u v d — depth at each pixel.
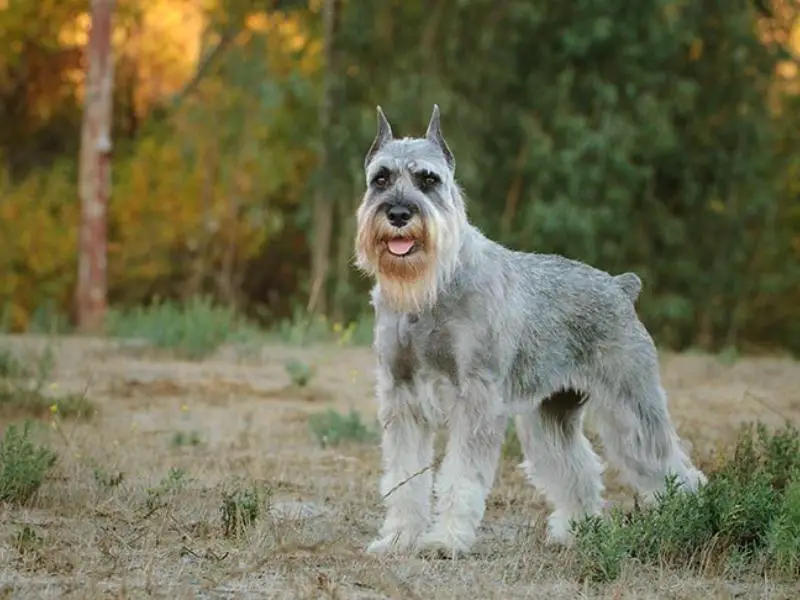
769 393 16.34
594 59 30.11
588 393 8.55
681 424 12.71
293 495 9.55
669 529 7.56
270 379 16.69
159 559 7.30
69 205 31.38
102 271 25.38
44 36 32.75
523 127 29.56
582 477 8.75
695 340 32.22
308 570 7.09
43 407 13.23
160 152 31.91
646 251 31.28
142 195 31.67
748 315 33.16
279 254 34.91
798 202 33.56
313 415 13.32
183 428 12.79
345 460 11.12
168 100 32.19
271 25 31.39
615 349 8.50
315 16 31.36
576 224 28.41
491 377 7.77
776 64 31.41
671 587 6.95
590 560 7.24
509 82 30.34
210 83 31.25
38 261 30.27
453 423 7.78
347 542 7.95
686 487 8.37
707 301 31.67
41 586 6.68
